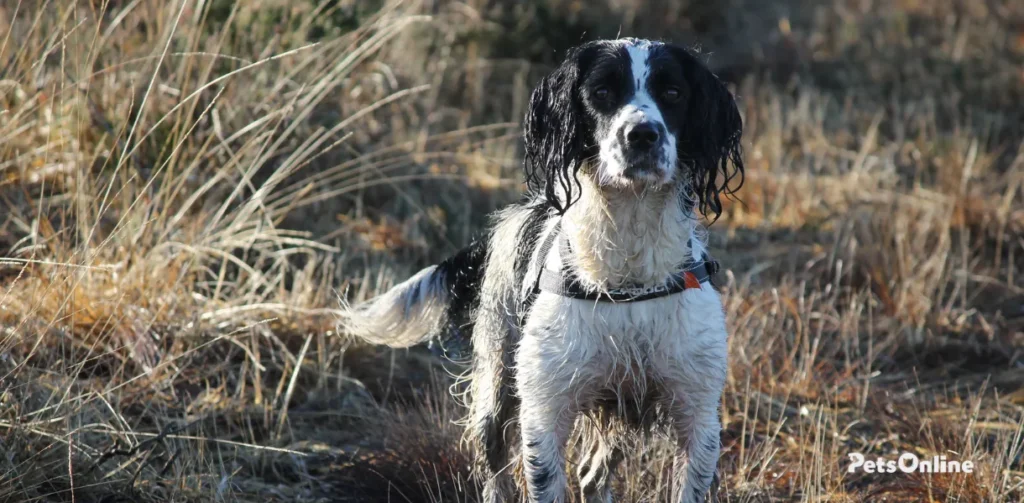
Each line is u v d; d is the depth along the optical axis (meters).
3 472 3.98
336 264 6.93
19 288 5.57
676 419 3.97
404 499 4.71
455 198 8.16
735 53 12.48
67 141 6.59
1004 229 8.23
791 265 7.54
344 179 7.73
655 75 3.80
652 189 3.74
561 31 11.05
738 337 6.04
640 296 3.79
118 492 4.21
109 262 5.79
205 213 6.35
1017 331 6.90
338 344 6.04
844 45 12.88
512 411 4.31
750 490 4.65
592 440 4.52
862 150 9.71
